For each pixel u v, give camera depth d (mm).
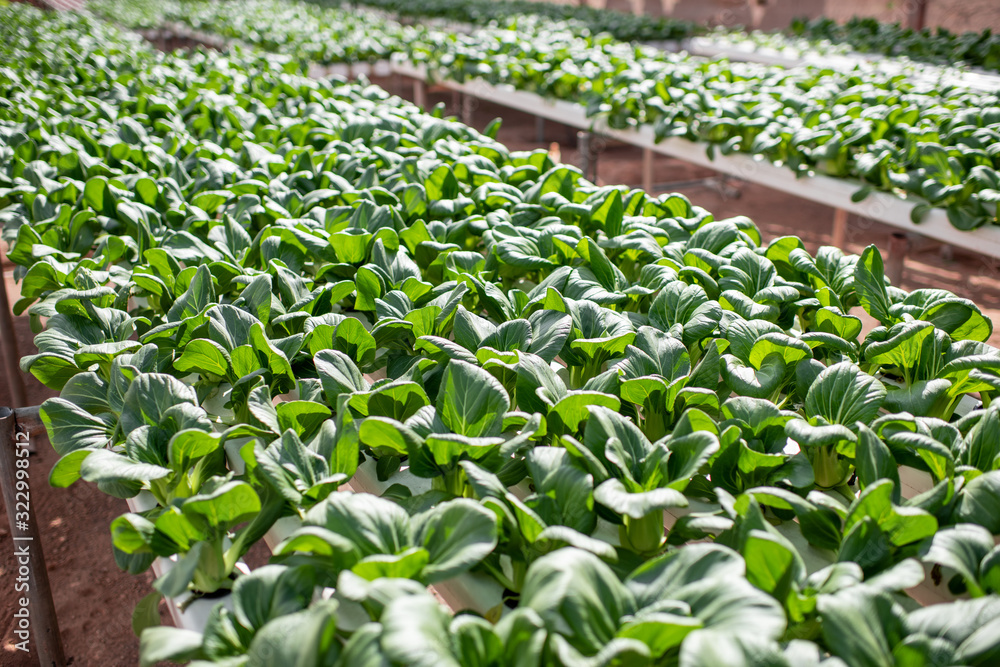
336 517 1441
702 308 2283
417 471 1700
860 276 2443
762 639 1118
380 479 1916
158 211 3445
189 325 2223
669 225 3078
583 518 1536
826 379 1892
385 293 2531
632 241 2754
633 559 1561
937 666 1138
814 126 5039
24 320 5898
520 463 1801
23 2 14445
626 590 1295
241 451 1654
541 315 2186
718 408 1908
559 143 11312
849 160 4711
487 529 1383
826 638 1190
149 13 15102
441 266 2826
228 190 3426
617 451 1596
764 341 1991
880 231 7688
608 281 2592
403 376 2018
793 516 1747
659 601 1257
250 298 2350
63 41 9281
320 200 3352
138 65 7738
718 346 2217
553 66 7723
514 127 12188
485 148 4121
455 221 3387
